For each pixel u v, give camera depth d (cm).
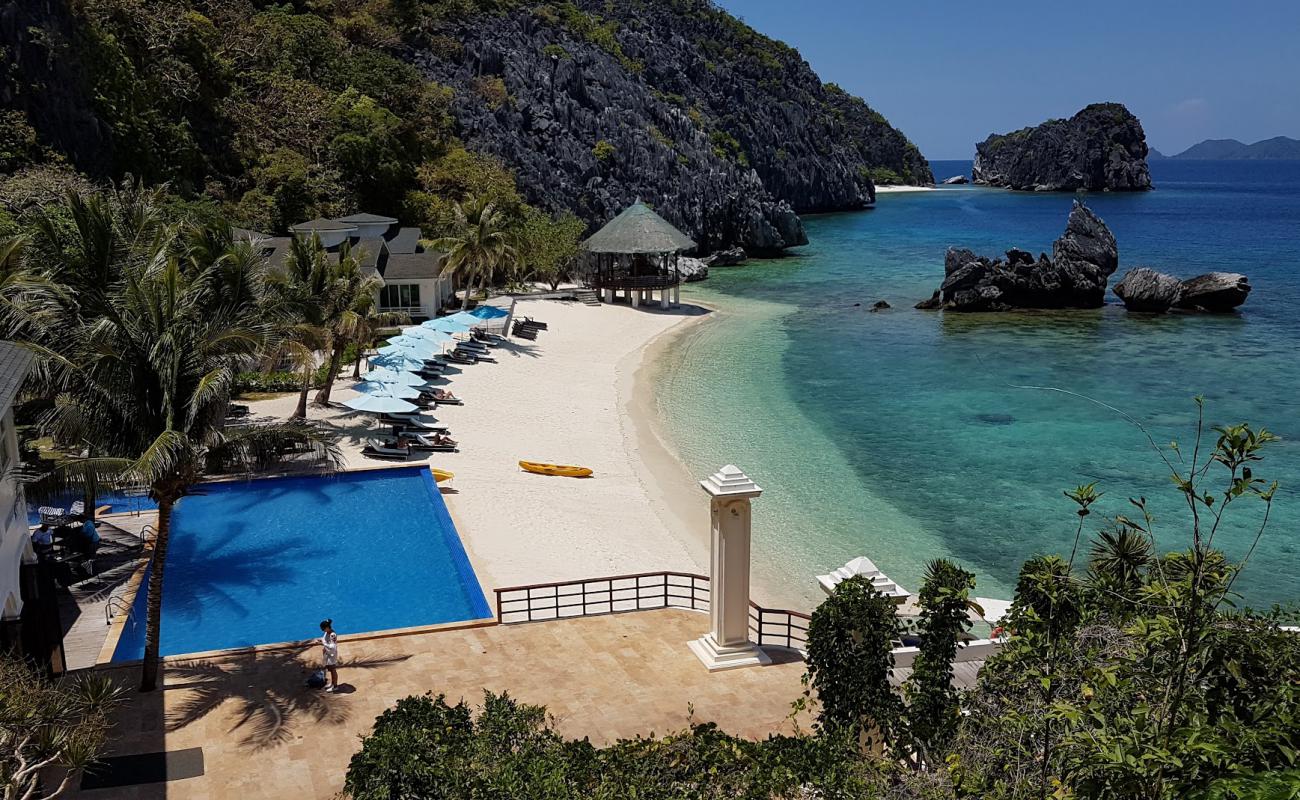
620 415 4512
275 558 2800
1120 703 849
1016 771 916
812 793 1063
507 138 10325
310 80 9438
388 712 1175
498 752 1089
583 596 2300
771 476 3725
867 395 4969
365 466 3503
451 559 2822
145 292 1909
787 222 11881
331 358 4222
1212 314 7219
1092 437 4200
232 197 7694
